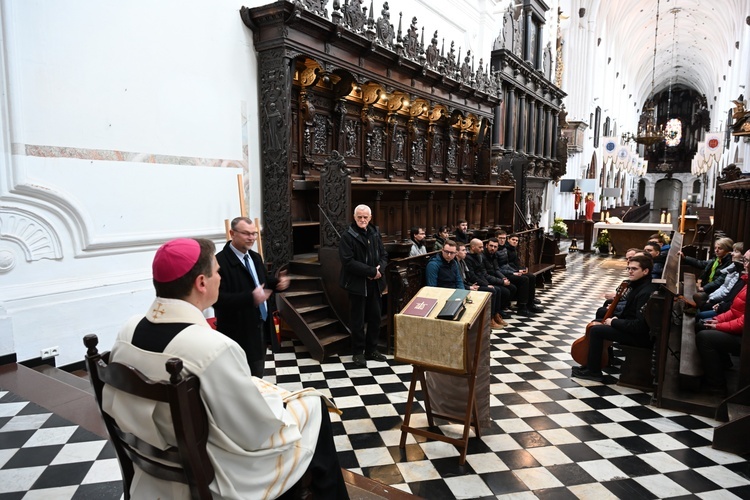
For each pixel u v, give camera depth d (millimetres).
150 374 1531
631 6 32906
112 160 5008
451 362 3193
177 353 1510
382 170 9703
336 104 8227
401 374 5102
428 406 3760
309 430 1970
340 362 5492
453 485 3090
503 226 12578
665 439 3742
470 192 11281
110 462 2736
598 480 3168
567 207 24188
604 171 31625
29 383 3803
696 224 15508
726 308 5477
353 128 8906
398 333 3338
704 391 4434
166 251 1620
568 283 11453
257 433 1603
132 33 5145
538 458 3438
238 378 1527
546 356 5871
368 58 7801
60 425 3148
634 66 45406
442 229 8570
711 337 4273
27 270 4375
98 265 4945
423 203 9656
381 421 3998
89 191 4816
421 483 3109
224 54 6223
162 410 1498
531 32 16688
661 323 4289
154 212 5469
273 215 6781
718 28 37250
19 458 2762
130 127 5172
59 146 4543
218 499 1596
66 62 4574
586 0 24844
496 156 14516
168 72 5543
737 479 3191
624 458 3451
